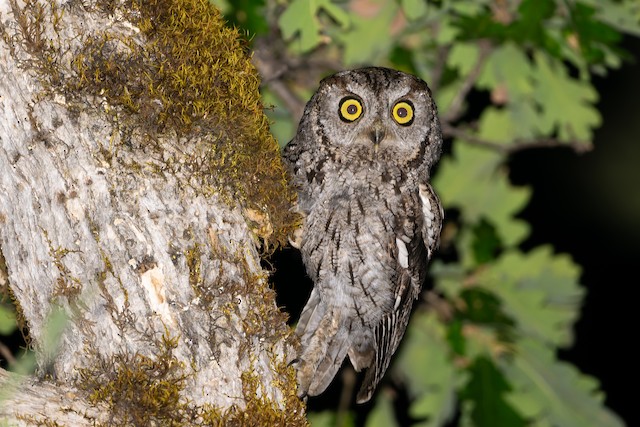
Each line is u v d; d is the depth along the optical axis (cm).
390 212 841
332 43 1034
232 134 611
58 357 552
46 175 552
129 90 565
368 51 984
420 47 1057
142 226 552
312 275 839
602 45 927
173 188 567
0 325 746
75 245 548
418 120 870
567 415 980
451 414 1005
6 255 578
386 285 850
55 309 553
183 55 586
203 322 559
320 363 854
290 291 996
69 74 555
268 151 661
